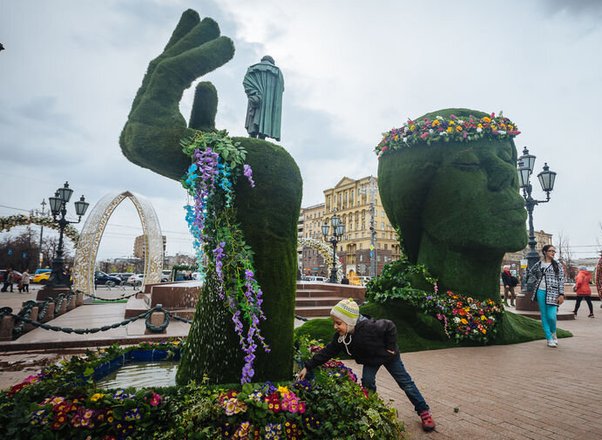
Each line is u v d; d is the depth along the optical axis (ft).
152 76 10.16
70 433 7.14
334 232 74.54
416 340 20.75
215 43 10.55
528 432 9.68
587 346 21.30
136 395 7.83
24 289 81.76
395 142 24.41
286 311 10.26
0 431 7.03
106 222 57.72
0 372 16.14
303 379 9.59
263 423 7.75
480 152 22.74
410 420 10.65
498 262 23.43
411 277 23.44
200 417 7.58
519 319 25.73
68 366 10.14
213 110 11.10
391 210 25.07
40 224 76.18
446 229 22.58
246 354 9.64
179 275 89.56
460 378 14.65
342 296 46.75
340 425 7.98
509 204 22.02
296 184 10.72
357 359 10.77
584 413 10.93
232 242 9.10
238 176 9.78
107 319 31.58
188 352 10.43
